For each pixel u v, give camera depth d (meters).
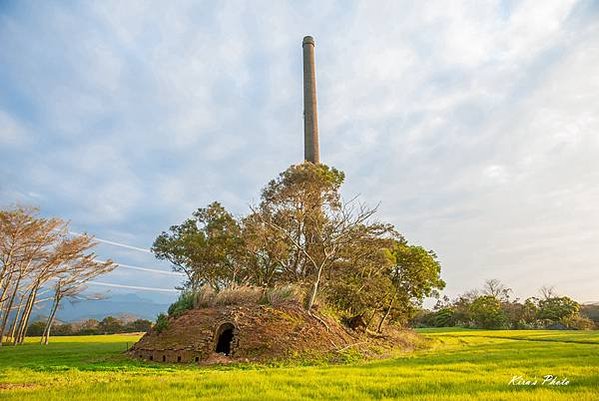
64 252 49.25
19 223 45.47
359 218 41.59
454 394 12.06
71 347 39.00
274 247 45.19
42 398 12.34
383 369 18.22
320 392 12.77
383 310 45.91
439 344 41.31
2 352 33.72
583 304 94.19
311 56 71.31
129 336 68.94
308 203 46.31
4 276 45.91
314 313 31.89
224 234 50.28
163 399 12.03
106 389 13.83
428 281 47.22
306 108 68.50
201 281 50.91
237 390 13.38
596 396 11.27
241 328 26.80
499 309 81.06
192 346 25.34
